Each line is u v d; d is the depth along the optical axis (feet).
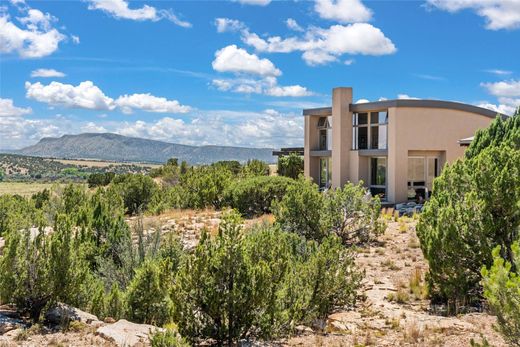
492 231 30.35
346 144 95.96
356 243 51.44
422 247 35.06
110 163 635.66
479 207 30.68
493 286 17.76
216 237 25.12
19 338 23.20
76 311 27.86
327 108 101.60
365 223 51.34
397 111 87.20
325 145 105.91
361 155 93.81
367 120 94.58
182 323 24.17
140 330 25.21
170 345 20.59
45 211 60.13
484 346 18.94
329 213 51.37
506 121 57.11
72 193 65.77
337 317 29.94
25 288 26.99
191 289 24.16
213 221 66.18
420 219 35.83
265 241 27.76
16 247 27.09
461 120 92.53
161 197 91.20
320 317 29.89
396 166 87.25
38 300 27.32
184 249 42.37
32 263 27.27
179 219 67.97
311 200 51.19
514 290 17.25
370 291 35.47
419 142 88.74
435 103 89.15
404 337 24.80
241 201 75.36
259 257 27.17
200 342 25.03
